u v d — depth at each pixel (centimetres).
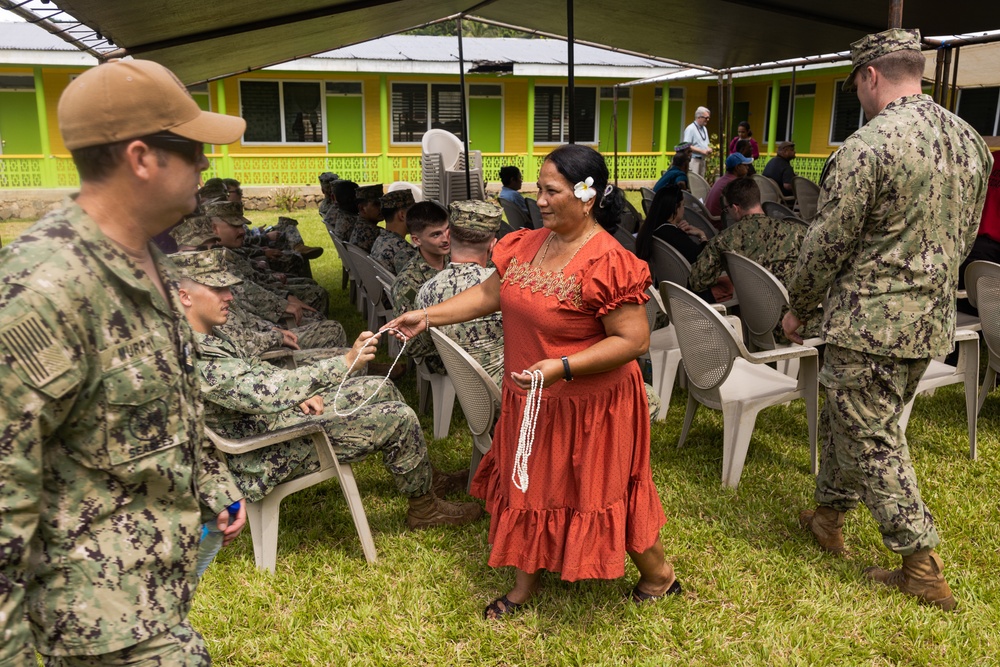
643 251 552
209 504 161
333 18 575
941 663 233
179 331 139
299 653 241
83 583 131
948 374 367
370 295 567
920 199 238
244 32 527
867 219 245
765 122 2205
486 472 268
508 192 886
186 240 387
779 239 432
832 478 283
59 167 1591
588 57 1998
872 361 249
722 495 339
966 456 373
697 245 535
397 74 1891
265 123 1827
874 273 245
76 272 120
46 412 117
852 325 248
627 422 232
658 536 252
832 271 249
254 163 1739
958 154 243
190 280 243
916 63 244
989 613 254
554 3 670
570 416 228
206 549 164
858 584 271
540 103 2047
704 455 382
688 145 925
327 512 331
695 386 361
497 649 242
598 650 241
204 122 131
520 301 227
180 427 138
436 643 246
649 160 2077
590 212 220
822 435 288
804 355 333
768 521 317
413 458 300
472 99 1988
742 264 426
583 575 234
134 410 130
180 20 445
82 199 129
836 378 257
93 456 128
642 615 254
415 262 399
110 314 125
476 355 319
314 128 1870
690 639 246
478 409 307
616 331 217
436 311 252
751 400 342
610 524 234
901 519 253
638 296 214
